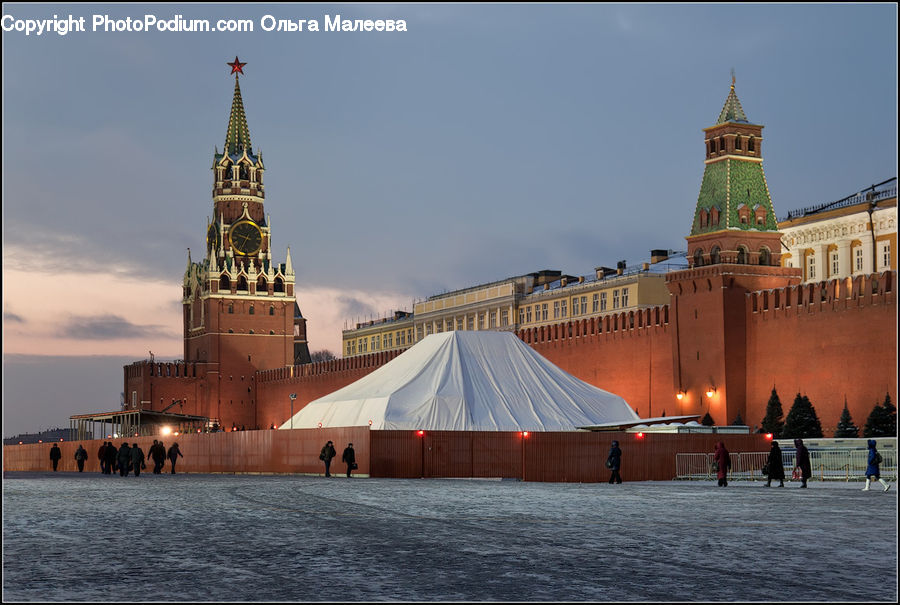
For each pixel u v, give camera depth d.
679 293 82.88
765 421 73.38
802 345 73.88
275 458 69.12
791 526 25.58
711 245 80.88
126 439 90.12
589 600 15.28
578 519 27.73
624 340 89.50
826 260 101.50
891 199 95.50
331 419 70.38
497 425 64.94
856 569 18.19
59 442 102.62
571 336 96.19
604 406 69.31
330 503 34.47
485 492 41.19
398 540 22.64
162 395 168.38
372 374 73.94
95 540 22.84
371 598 15.44
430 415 65.12
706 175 82.38
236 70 185.00
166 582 16.91
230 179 178.50
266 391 165.88
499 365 70.00
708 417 77.38
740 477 54.28
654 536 23.34
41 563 19.14
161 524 26.70
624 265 126.62
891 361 66.94
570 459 54.16
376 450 58.81
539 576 17.47
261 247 177.62
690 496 38.12
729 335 78.81
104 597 15.56
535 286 137.75
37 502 35.66
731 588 16.27
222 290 173.00
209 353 171.88
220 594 15.79
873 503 33.88
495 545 21.70
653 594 15.76
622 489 43.53
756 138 81.62
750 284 79.69
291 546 21.59
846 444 58.66
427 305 156.88
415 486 46.66
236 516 29.11
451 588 16.28
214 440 76.88
